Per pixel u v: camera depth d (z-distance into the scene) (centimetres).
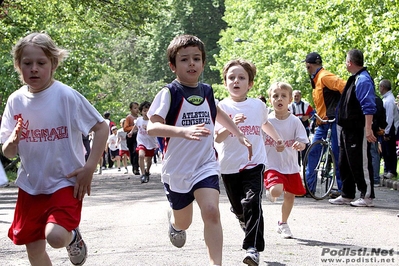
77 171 555
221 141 729
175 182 637
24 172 561
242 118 719
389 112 1780
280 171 870
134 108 2494
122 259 749
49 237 520
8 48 2933
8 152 550
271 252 782
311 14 2756
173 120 642
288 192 878
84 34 3866
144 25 3073
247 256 682
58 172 556
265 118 792
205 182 620
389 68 2278
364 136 1238
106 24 3100
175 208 643
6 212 1288
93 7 2930
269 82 4675
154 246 827
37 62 549
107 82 6694
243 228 788
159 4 3059
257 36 4628
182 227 667
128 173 2805
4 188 2055
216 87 6166
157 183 2022
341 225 989
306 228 959
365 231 934
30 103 559
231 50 5906
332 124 1389
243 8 5809
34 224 552
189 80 647
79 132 572
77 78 3759
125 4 2962
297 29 2992
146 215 1145
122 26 3050
